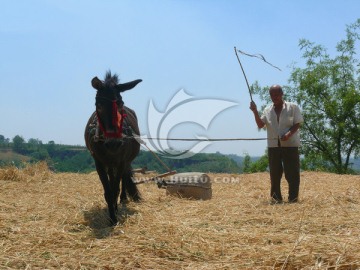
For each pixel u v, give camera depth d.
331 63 25.88
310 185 10.83
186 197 8.79
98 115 6.66
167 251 4.85
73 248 5.20
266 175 14.15
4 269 4.39
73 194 9.16
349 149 26.09
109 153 6.81
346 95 24.81
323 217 6.38
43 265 4.53
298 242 4.77
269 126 8.16
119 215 7.00
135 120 8.42
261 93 25.23
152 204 8.17
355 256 4.23
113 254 4.84
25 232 5.81
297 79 26.39
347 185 10.68
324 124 26.19
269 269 4.21
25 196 8.95
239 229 5.87
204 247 4.97
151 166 15.38
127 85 6.84
